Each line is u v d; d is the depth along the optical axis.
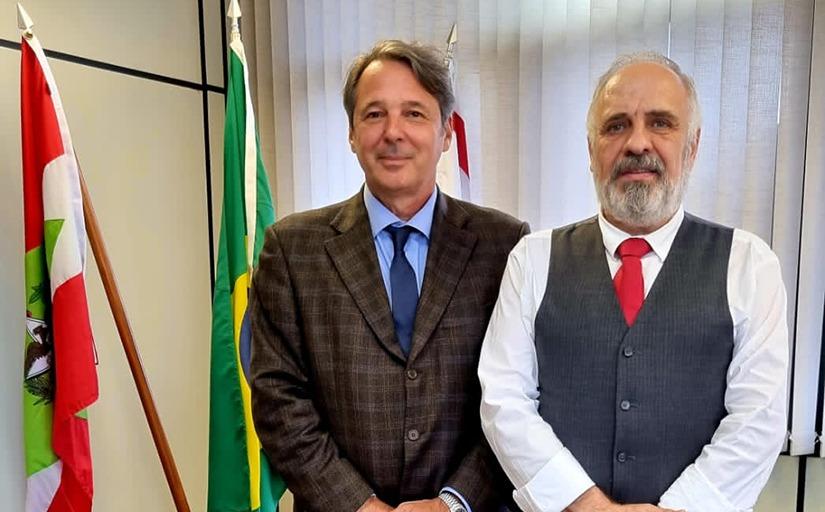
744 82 1.65
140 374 1.57
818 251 1.60
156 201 2.06
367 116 1.22
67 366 1.40
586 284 1.08
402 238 1.26
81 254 1.43
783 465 1.72
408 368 1.17
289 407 1.21
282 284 1.26
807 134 1.59
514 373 1.08
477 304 1.22
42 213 1.41
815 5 1.55
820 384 1.63
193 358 2.26
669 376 1.00
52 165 1.38
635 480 1.01
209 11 2.28
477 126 1.99
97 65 1.82
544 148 1.88
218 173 2.36
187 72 2.18
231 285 1.70
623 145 1.04
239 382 1.69
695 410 1.00
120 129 1.91
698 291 1.01
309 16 2.16
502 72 1.94
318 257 1.26
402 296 1.23
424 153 1.22
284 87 2.25
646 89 1.02
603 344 1.03
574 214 1.89
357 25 2.12
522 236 1.30
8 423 1.58
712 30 1.67
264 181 1.73
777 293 1.00
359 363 1.17
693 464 0.98
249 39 2.31
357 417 1.17
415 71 1.21
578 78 1.85
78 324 1.41
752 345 0.98
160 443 1.61
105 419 1.88
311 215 1.36
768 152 1.64
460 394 1.20
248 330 1.66
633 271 1.06
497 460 1.17
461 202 1.40
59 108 1.40
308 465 1.18
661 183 1.03
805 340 1.62
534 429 1.03
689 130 1.05
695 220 1.12
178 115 2.14
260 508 1.48
